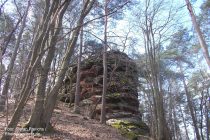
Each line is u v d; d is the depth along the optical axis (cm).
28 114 956
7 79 430
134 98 2086
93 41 1545
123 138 1373
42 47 425
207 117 3231
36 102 882
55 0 435
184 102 3503
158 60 2330
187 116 3866
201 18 1970
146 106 3412
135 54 2348
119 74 2088
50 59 812
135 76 2233
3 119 840
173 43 2352
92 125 1442
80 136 1038
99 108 1892
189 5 1367
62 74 857
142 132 1689
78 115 1708
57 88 918
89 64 2159
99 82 2080
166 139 1838
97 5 1119
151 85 2195
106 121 1748
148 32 2255
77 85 1948
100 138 1141
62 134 966
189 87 3325
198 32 1310
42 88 888
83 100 2047
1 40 408
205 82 3148
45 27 429
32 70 411
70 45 881
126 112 1916
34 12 1277
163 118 1916
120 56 1997
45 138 826
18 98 433
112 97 1970
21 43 1244
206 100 3328
